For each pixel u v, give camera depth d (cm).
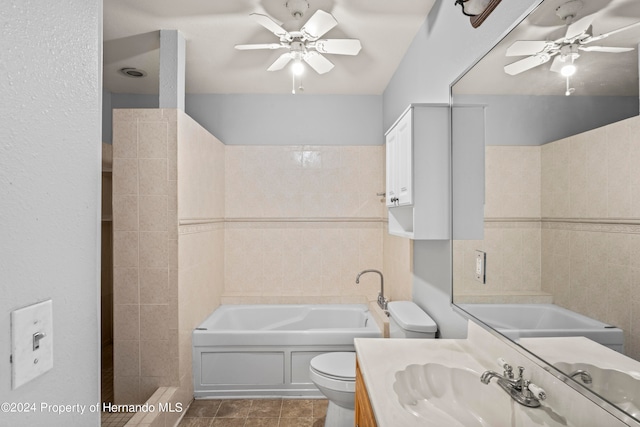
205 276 321
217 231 361
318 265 394
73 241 71
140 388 259
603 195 89
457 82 183
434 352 157
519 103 125
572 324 100
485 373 124
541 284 114
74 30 72
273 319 362
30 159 60
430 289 227
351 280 394
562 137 104
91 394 76
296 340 292
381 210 393
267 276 392
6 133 56
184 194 269
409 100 287
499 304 139
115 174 258
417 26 256
